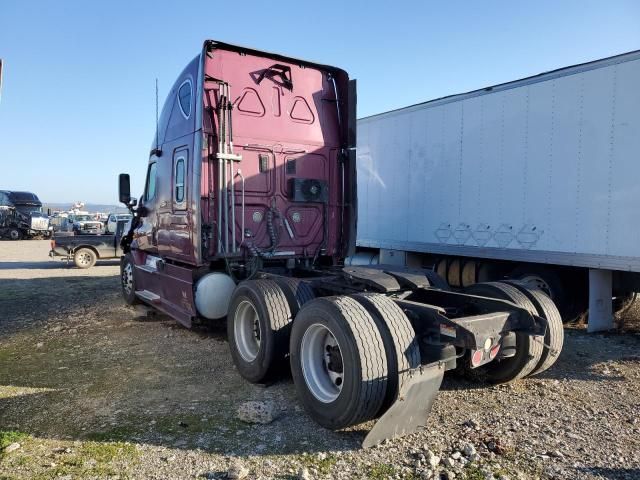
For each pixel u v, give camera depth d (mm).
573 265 6805
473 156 8117
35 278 13734
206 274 5980
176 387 4852
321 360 4062
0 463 3355
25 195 34812
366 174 10438
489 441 3621
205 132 5887
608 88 6371
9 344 6629
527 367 4598
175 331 7121
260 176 6195
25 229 33906
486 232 7949
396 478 3148
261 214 6230
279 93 6391
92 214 28203
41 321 8047
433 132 8828
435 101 8758
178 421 4051
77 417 4137
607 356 5855
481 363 3990
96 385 4926
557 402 4422
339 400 3650
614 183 6344
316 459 3396
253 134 6141
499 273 8281
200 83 5816
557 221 6973
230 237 5996
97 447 3588
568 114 6809
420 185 9125
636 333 6980
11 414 4211
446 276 9125
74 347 6375
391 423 3598
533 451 3500
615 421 4023
